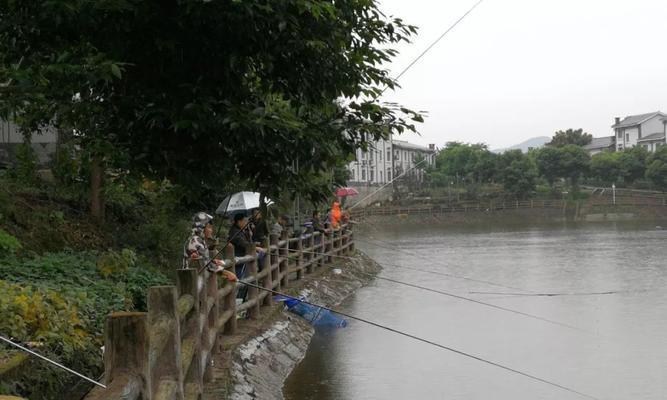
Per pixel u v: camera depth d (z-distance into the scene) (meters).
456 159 68.56
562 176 70.12
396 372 9.99
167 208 11.92
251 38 6.48
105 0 6.04
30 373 5.35
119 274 9.39
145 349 3.51
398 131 7.36
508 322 13.60
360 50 7.21
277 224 13.77
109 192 12.02
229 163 7.01
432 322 13.67
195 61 6.73
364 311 14.94
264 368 9.20
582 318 13.95
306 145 6.79
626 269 21.91
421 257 27.11
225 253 9.50
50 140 12.91
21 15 6.34
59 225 10.65
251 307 10.81
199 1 6.10
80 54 6.21
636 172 68.94
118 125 7.13
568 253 27.69
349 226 24.03
